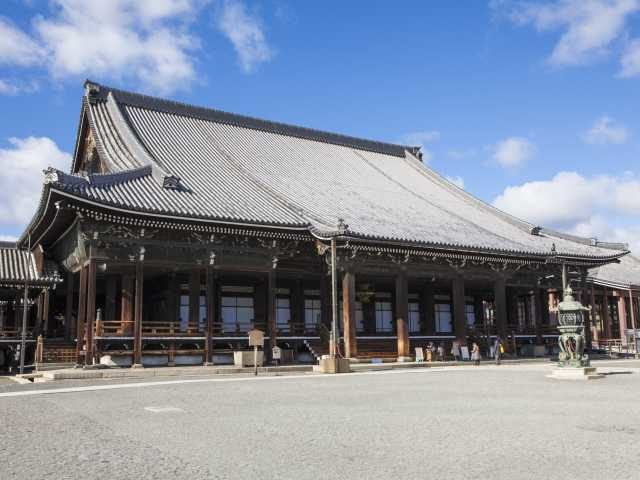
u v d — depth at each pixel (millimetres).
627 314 72812
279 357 38094
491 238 49438
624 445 11359
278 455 10555
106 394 20875
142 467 9703
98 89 51312
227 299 44156
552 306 67312
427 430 13062
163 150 46781
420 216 49969
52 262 44531
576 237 57938
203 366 35875
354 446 11328
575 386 23797
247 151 53531
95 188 34406
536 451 10812
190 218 34812
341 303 46406
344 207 46188
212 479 8914
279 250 40000
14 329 43250
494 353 47156
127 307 39344
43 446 11461
